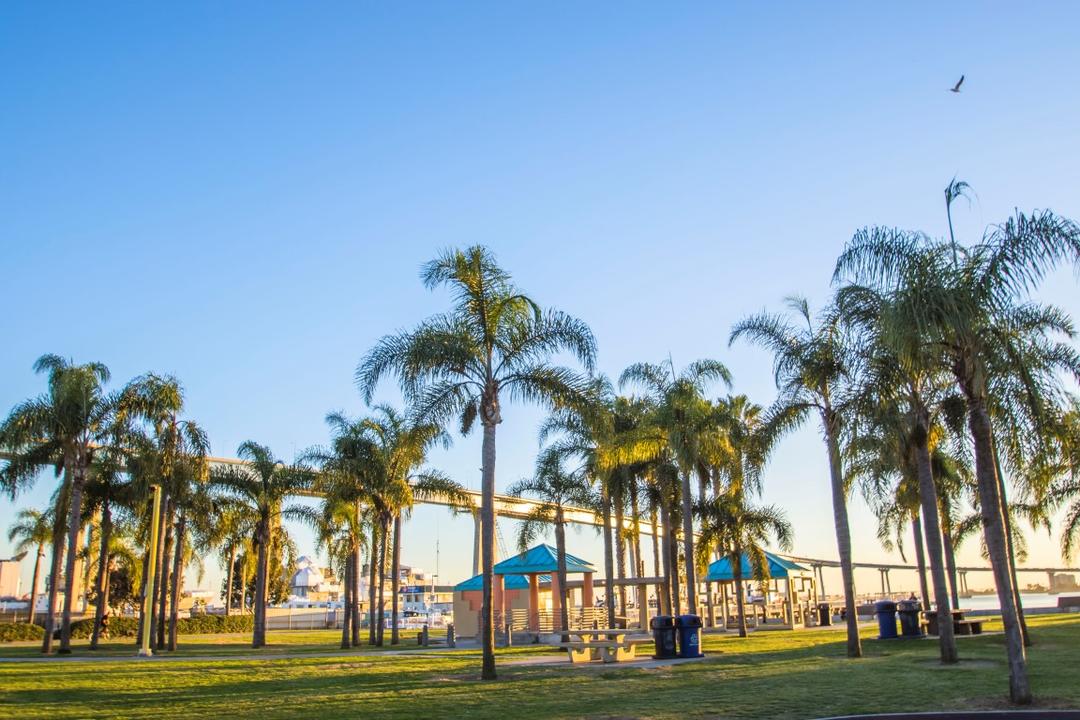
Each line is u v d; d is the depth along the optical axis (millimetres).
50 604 35344
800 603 51156
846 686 16188
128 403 37219
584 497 38438
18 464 35969
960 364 15289
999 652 21922
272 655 31703
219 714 14305
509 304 23078
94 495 41750
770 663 21734
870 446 21641
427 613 112625
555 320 23234
